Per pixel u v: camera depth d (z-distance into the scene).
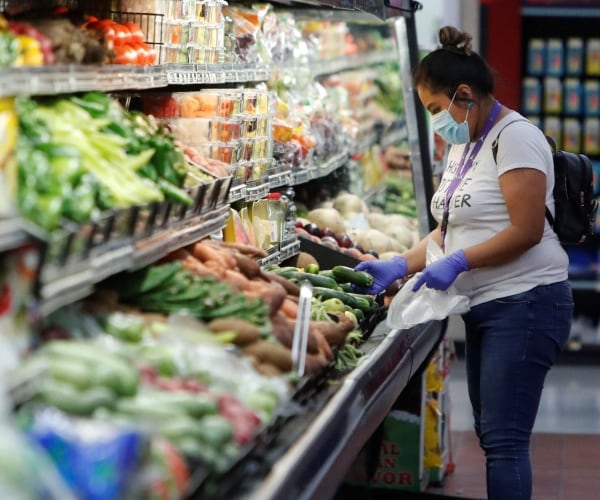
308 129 5.99
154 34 4.08
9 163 2.56
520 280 4.50
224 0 5.28
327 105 6.45
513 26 9.66
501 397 4.48
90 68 3.18
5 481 1.91
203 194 3.71
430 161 6.55
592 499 6.22
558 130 10.32
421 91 4.59
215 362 2.88
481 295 4.57
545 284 4.52
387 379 4.21
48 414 2.18
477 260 4.48
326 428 3.14
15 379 2.20
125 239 2.96
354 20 6.63
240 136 4.68
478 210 4.53
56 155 2.71
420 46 7.45
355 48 6.72
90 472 2.06
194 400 2.52
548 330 4.50
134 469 2.11
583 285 10.00
